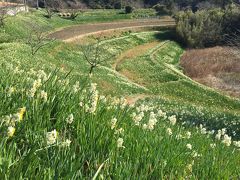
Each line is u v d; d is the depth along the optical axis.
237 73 67.81
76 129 5.45
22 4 101.19
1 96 5.56
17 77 7.05
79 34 91.31
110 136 5.18
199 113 32.72
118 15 126.19
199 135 9.26
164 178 5.02
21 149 4.48
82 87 6.75
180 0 142.00
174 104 42.34
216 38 98.31
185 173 5.29
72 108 5.86
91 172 4.29
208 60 78.50
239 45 44.28
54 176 3.94
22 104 5.42
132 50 88.25
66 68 51.19
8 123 4.47
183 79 60.81
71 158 4.33
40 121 5.20
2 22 68.62
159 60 74.75
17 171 3.74
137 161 4.77
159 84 58.66
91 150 4.81
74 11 122.06
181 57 87.19
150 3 149.50
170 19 128.88
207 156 6.42
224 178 5.61
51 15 102.12
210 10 105.25
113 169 4.66
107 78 50.78
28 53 47.97
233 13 98.25
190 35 99.81
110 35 98.31
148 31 108.69
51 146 4.41
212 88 59.00
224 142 7.59
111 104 7.18
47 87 6.34
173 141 6.50
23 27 76.12
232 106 52.25
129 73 66.44
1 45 49.91
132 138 5.54
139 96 47.06
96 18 118.75
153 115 6.76
